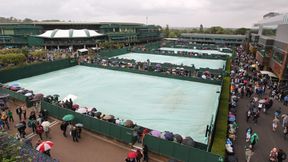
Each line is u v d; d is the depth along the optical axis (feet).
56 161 43.75
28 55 201.87
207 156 52.80
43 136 67.87
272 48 162.71
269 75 137.49
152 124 82.17
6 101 93.09
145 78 146.51
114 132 66.44
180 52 257.96
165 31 624.59
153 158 59.52
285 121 75.92
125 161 56.18
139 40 412.98
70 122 73.67
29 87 124.26
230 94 108.47
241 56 248.11
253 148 65.26
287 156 61.93
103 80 140.67
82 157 58.23
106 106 98.48
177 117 88.28
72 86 127.34
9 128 71.56
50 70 161.48
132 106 98.84
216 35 470.39
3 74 130.31
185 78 141.18
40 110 83.15
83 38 310.45
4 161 37.42
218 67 192.44
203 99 108.88
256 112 83.05
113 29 371.35
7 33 329.11
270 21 194.80
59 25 377.09
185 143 58.49
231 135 67.97
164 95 114.21
